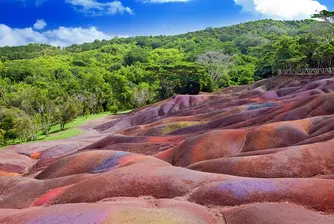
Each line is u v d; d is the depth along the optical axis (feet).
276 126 100.17
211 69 373.40
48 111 243.60
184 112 220.02
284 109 136.36
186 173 61.46
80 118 298.76
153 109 259.19
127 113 302.45
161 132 162.81
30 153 169.89
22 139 210.79
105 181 61.72
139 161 74.64
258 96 212.64
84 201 58.23
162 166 69.21
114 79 358.64
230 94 265.13
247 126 133.39
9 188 75.87
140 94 348.79
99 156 86.22
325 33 291.17
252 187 53.26
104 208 42.80
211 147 99.19
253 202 50.88
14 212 48.01
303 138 94.63
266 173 68.80
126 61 558.15
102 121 277.44
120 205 46.70
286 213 43.62
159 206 50.96
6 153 169.07
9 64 458.91
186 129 153.38
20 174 134.21
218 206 52.01
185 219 42.75
